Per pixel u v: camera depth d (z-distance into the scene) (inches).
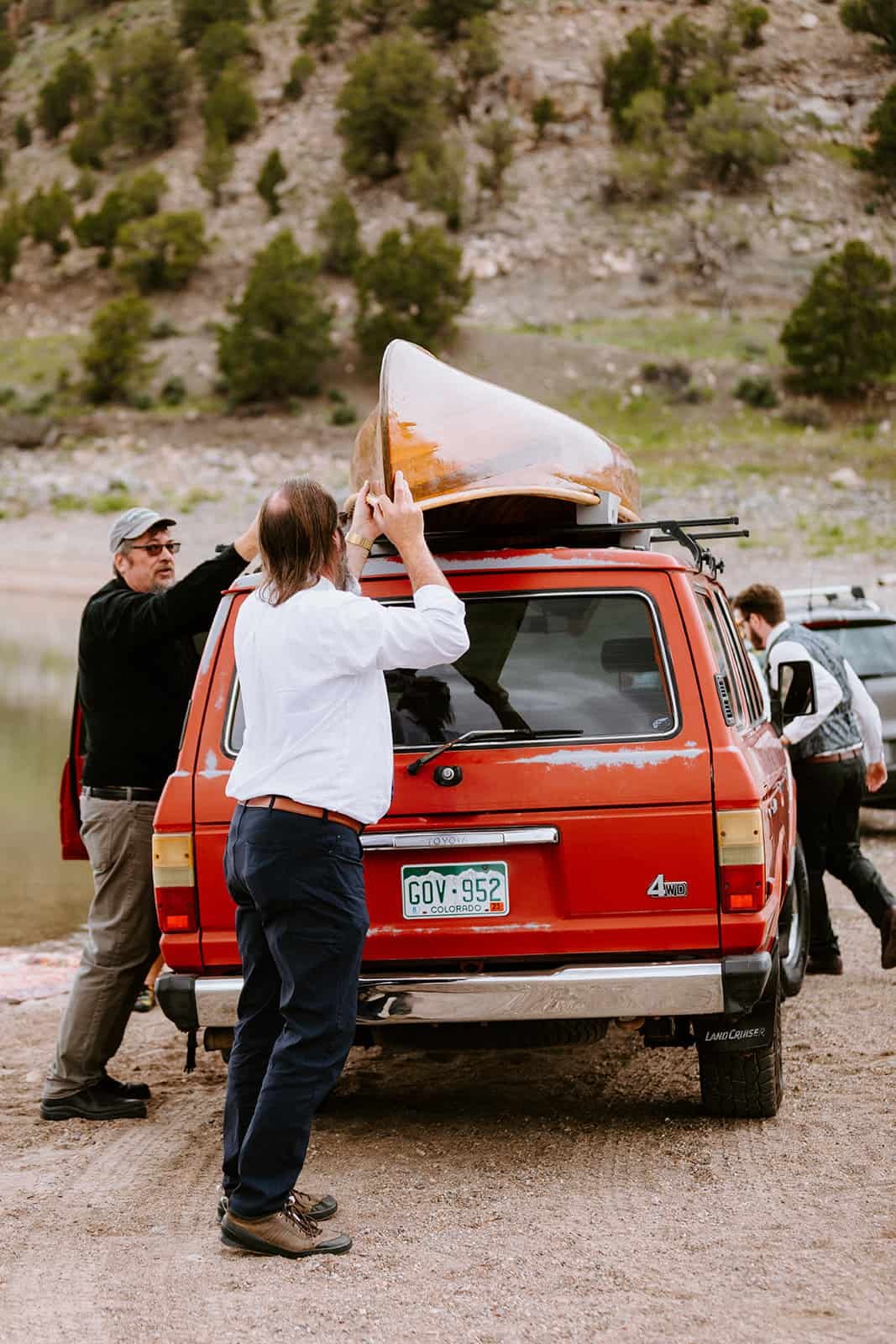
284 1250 158.9
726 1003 179.5
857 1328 135.3
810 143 5575.8
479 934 184.1
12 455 3139.8
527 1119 215.2
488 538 205.5
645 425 3294.8
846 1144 195.2
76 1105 223.8
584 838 182.4
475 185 5344.5
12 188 6565.0
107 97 6934.1
